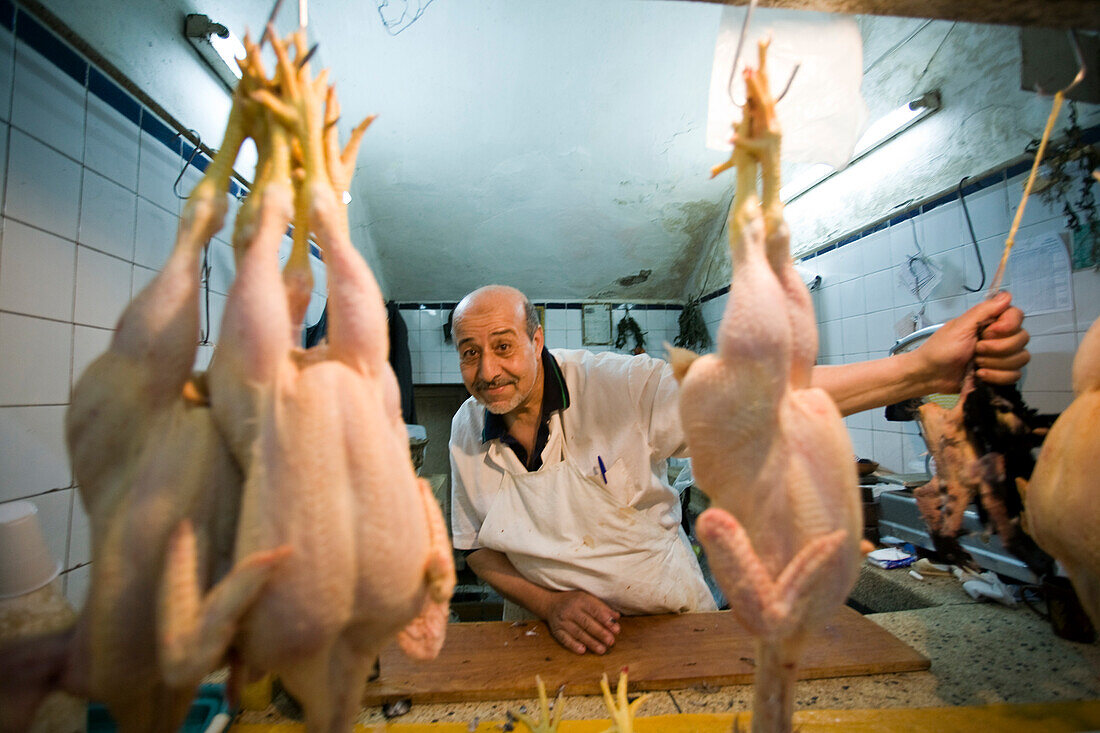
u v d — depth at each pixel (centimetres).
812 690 111
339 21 258
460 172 351
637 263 446
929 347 117
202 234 67
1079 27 95
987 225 209
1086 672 114
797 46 109
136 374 63
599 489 150
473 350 147
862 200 276
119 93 148
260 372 63
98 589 60
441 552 71
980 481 108
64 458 131
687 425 80
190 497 63
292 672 63
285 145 66
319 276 266
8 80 115
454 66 286
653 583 146
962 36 216
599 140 340
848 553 72
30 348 121
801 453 74
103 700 64
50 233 126
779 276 81
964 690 109
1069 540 85
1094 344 90
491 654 126
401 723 105
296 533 58
